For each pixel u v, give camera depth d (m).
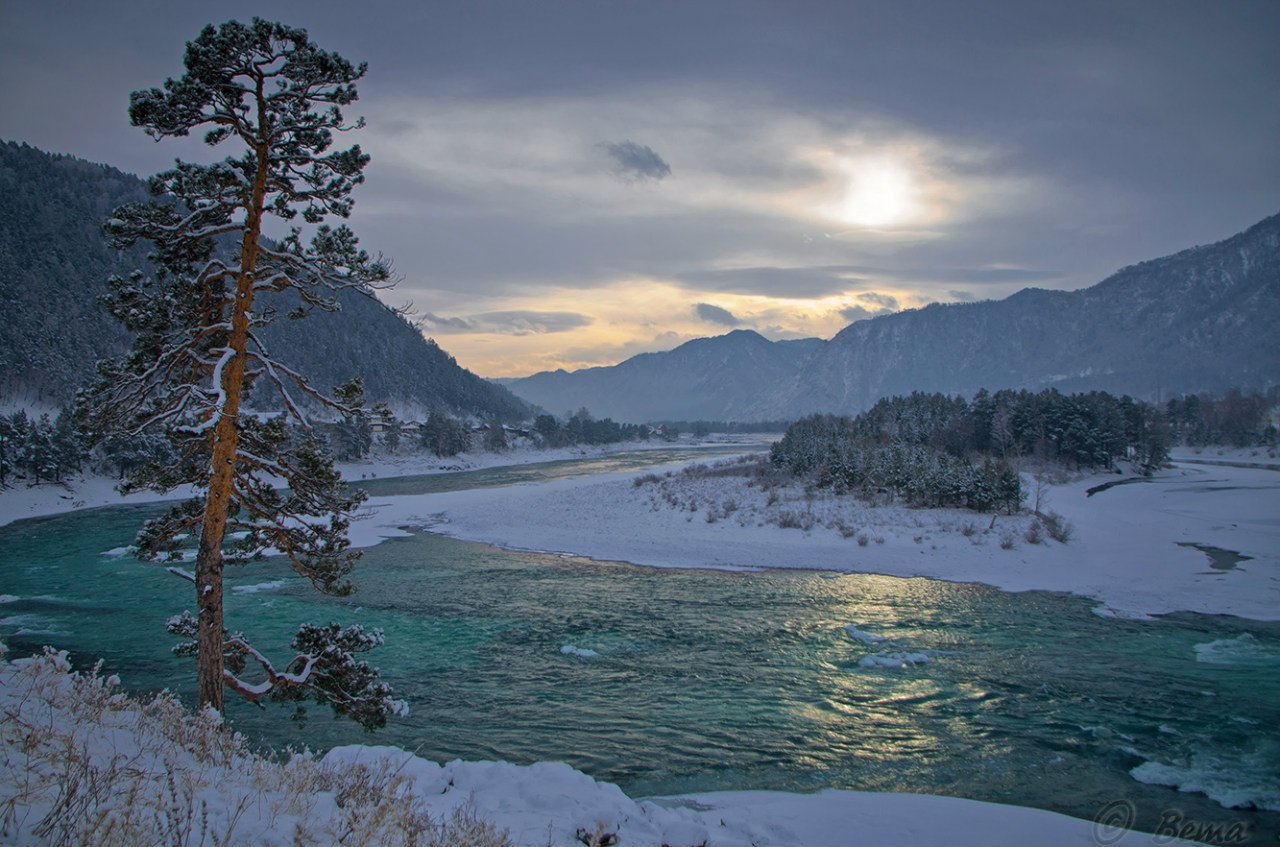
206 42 9.86
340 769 9.32
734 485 64.00
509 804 9.57
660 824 9.63
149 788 5.59
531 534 48.12
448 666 21.73
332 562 11.68
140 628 25.25
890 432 90.88
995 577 35.53
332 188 11.16
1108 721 17.23
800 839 10.95
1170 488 74.56
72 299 155.38
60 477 70.00
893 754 15.50
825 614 28.41
